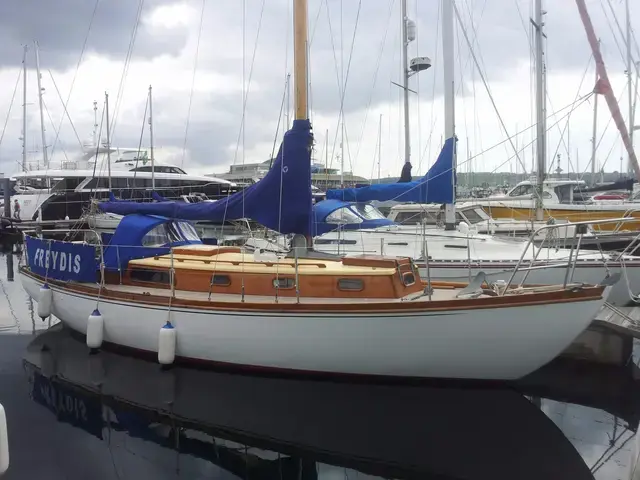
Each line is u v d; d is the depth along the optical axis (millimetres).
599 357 7293
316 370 6027
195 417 5707
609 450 5012
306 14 6707
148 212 7703
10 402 6121
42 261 8461
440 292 6637
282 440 5262
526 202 16297
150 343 6844
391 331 5656
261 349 6113
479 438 5266
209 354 6402
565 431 5387
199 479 4629
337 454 5012
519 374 5719
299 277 6484
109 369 6844
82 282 7801
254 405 5918
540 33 12938
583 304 5305
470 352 5582
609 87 5762
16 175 24953
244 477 4656
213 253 7812
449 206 10727
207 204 7223
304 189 6738
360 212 12141
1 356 7535
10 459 4926
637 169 5668
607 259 8461
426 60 14711
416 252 9969
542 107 12938
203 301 6289
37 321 9461
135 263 7574
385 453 5020
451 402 5863
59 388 6434
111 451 5102
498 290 5934
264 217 6832
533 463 4816
